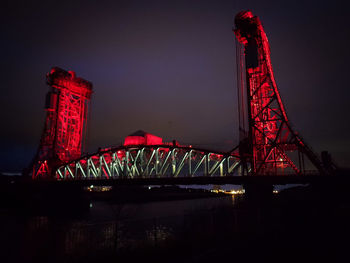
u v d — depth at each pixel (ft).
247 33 195.62
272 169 165.37
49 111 284.41
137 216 220.23
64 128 288.10
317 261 39.37
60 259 62.13
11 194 247.09
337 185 136.36
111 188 444.96
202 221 68.74
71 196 249.55
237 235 55.83
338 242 49.60
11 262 68.03
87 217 211.41
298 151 159.02
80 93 306.35
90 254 59.62
